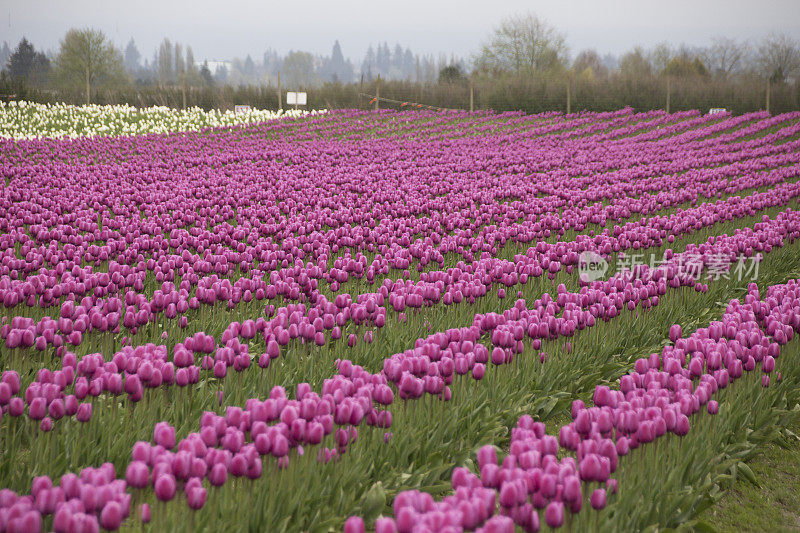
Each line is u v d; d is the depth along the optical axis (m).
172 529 5.30
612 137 54.31
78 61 112.94
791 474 7.88
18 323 8.32
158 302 10.09
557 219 18.06
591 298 10.77
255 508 5.71
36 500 4.92
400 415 7.70
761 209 22.56
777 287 11.83
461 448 7.57
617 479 6.50
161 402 7.68
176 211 19.58
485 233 17.61
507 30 113.19
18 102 63.84
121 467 6.74
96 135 46.75
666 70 113.81
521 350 9.12
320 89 78.50
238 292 11.16
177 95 72.06
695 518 6.73
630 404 6.64
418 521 4.52
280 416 6.05
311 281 11.76
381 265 14.20
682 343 8.69
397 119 61.56
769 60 115.31
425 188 25.75
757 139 48.94
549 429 8.73
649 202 22.42
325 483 6.30
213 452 5.53
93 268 14.32
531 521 4.98
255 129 52.66
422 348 7.86
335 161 36.69
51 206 19.05
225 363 7.81
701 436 7.38
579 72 131.00
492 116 67.12
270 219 19.05
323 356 9.49
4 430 7.46
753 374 9.14
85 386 6.82
